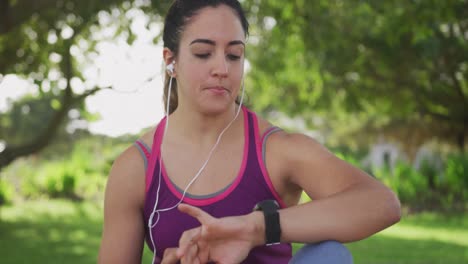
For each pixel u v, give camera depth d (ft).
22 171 60.70
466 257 23.11
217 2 5.55
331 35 28.96
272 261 5.76
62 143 146.30
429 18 22.48
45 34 28.14
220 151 5.77
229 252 4.86
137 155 5.98
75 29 25.50
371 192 5.14
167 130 6.03
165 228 5.68
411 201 43.50
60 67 28.12
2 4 23.00
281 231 4.95
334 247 4.91
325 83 46.29
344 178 5.36
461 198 43.68
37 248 26.66
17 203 53.62
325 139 119.55
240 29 5.55
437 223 36.42
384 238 29.17
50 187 57.06
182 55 5.62
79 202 55.11
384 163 46.98
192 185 5.70
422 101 49.93
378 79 46.14
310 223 4.97
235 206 5.58
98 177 58.59
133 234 5.95
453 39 39.86
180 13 5.67
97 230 34.30
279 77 41.75
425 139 78.02
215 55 5.46
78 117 138.51
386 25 27.86
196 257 4.93
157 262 5.85
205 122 5.81
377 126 83.10
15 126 140.56
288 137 5.77
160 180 5.76
